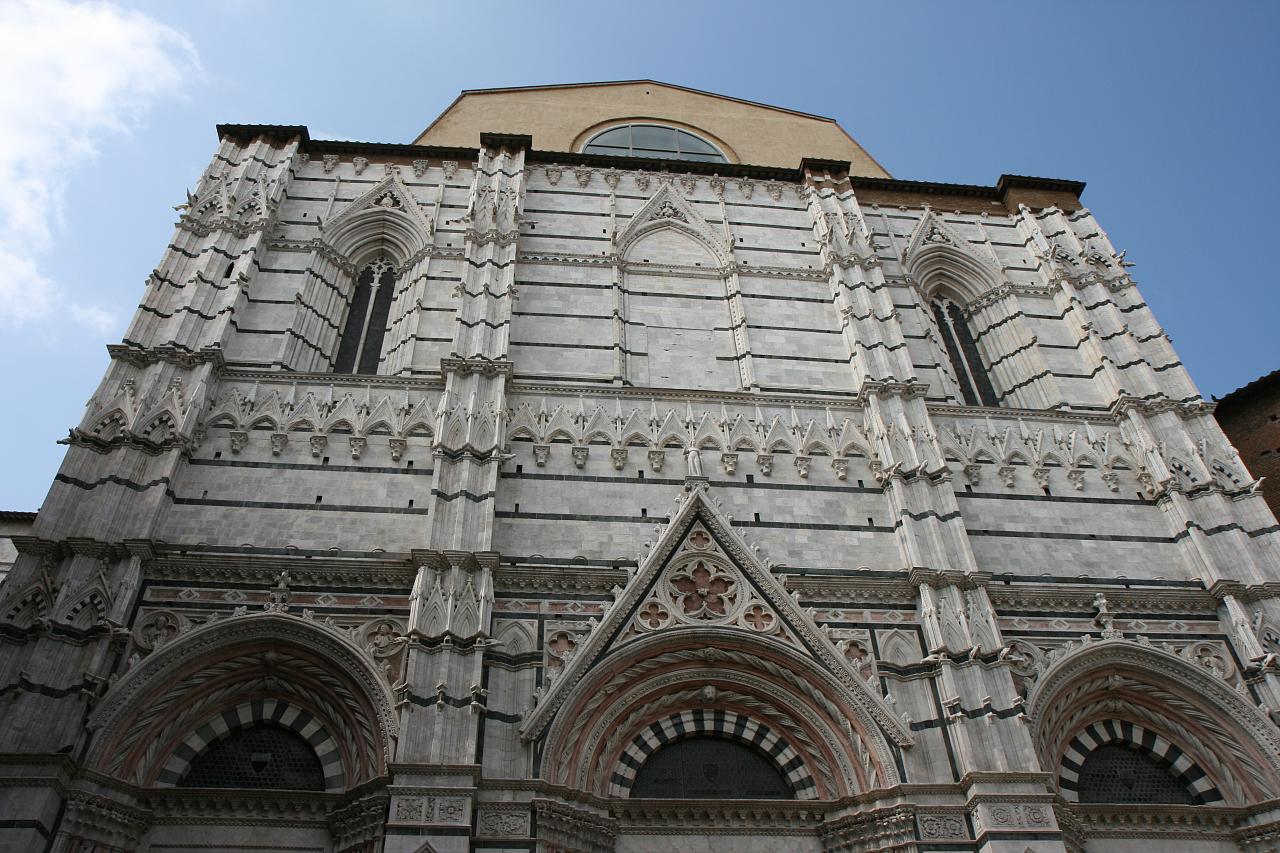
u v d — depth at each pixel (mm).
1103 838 22469
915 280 37656
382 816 19828
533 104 46094
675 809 21578
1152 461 29766
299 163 37906
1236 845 22703
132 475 24750
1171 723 24609
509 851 19547
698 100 48312
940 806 21047
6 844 18047
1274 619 25641
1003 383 35031
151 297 29938
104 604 21906
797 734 23188
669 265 35938
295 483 26047
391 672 22266
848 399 30531
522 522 25969
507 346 30219
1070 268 38062
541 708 21688
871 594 25203
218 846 20156
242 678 22453
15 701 19859
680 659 23703
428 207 36906
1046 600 25844
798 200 40188
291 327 31078
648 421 29062
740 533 25969
